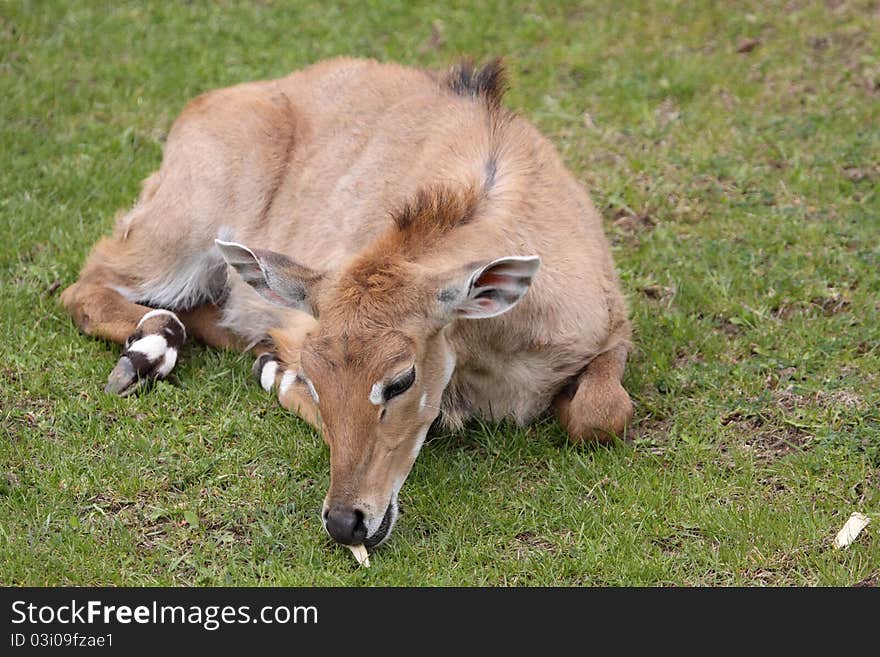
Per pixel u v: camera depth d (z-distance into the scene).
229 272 11.02
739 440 9.30
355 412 7.77
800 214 12.17
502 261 7.78
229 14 16.89
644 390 9.95
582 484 8.85
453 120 10.08
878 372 9.88
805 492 8.67
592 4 16.88
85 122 14.36
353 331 7.80
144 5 17.03
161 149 13.86
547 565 8.09
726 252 11.70
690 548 8.19
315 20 16.75
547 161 10.05
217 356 10.88
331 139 10.84
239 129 11.06
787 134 13.62
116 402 9.82
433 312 7.96
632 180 13.02
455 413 9.38
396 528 8.47
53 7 16.75
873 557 7.95
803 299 10.94
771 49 15.48
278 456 9.29
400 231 8.52
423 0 17.17
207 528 8.56
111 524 8.55
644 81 14.99
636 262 11.73
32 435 9.40
